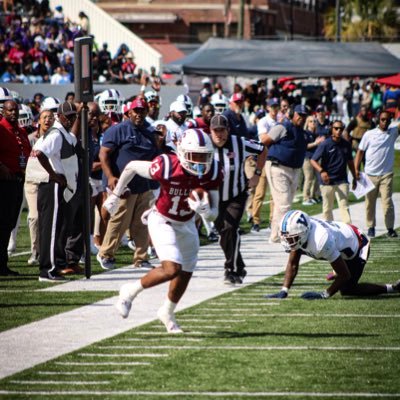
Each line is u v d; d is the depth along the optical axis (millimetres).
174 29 156625
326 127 60375
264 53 94312
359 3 178125
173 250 23516
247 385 19609
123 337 23922
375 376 20266
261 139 40500
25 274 33906
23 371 20859
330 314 26531
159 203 23750
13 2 94562
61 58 86500
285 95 82250
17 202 35219
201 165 23062
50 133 31766
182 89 77125
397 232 46250
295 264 28906
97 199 38406
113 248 34875
